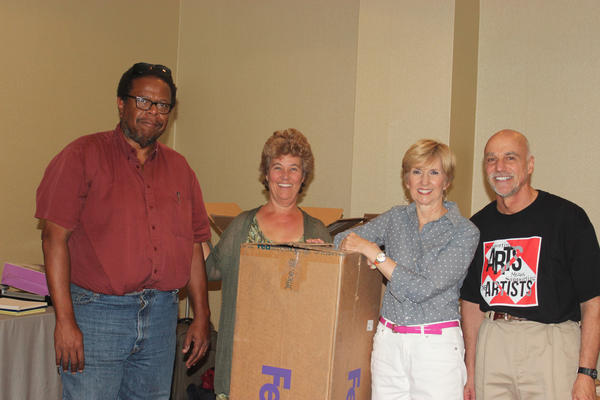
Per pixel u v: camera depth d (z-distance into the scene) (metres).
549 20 2.52
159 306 1.46
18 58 2.42
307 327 1.25
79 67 2.71
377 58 2.53
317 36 2.78
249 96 3.04
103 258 1.35
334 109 2.68
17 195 2.44
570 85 2.45
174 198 1.52
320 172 2.70
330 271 1.23
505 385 1.49
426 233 1.45
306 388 1.24
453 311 1.40
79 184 1.35
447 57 2.38
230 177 3.12
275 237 1.62
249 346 1.33
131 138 1.44
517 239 1.51
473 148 2.67
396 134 2.47
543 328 1.44
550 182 2.47
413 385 1.36
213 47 3.24
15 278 2.08
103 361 1.35
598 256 1.41
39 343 1.87
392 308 1.42
